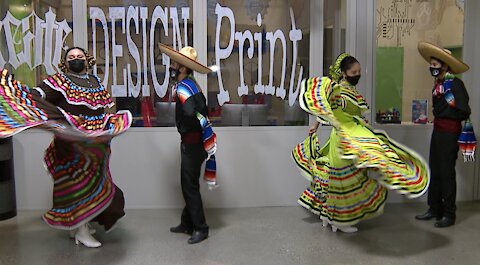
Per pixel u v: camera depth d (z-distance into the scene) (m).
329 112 3.07
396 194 4.32
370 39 4.21
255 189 4.19
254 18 4.13
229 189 4.16
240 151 4.15
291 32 4.17
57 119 2.73
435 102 3.61
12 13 3.95
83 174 3.09
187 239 3.33
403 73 4.33
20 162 4.02
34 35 3.97
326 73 4.24
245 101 4.18
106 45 4.04
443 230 3.52
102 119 3.09
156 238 3.36
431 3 4.31
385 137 3.23
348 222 3.34
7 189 3.80
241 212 4.02
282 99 4.21
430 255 3.02
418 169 2.98
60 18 3.98
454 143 3.53
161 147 4.10
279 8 4.14
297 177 4.21
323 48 4.21
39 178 4.04
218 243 3.25
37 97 2.76
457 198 4.41
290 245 3.21
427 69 4.35
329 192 3.38
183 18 4.07
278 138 4.17
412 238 3.34
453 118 3.51
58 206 3.10
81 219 3.08
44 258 2.99
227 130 4.12
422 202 4.35
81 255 3.04
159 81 4.11
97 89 3.13
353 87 3.37
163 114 4.12
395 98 4.34
